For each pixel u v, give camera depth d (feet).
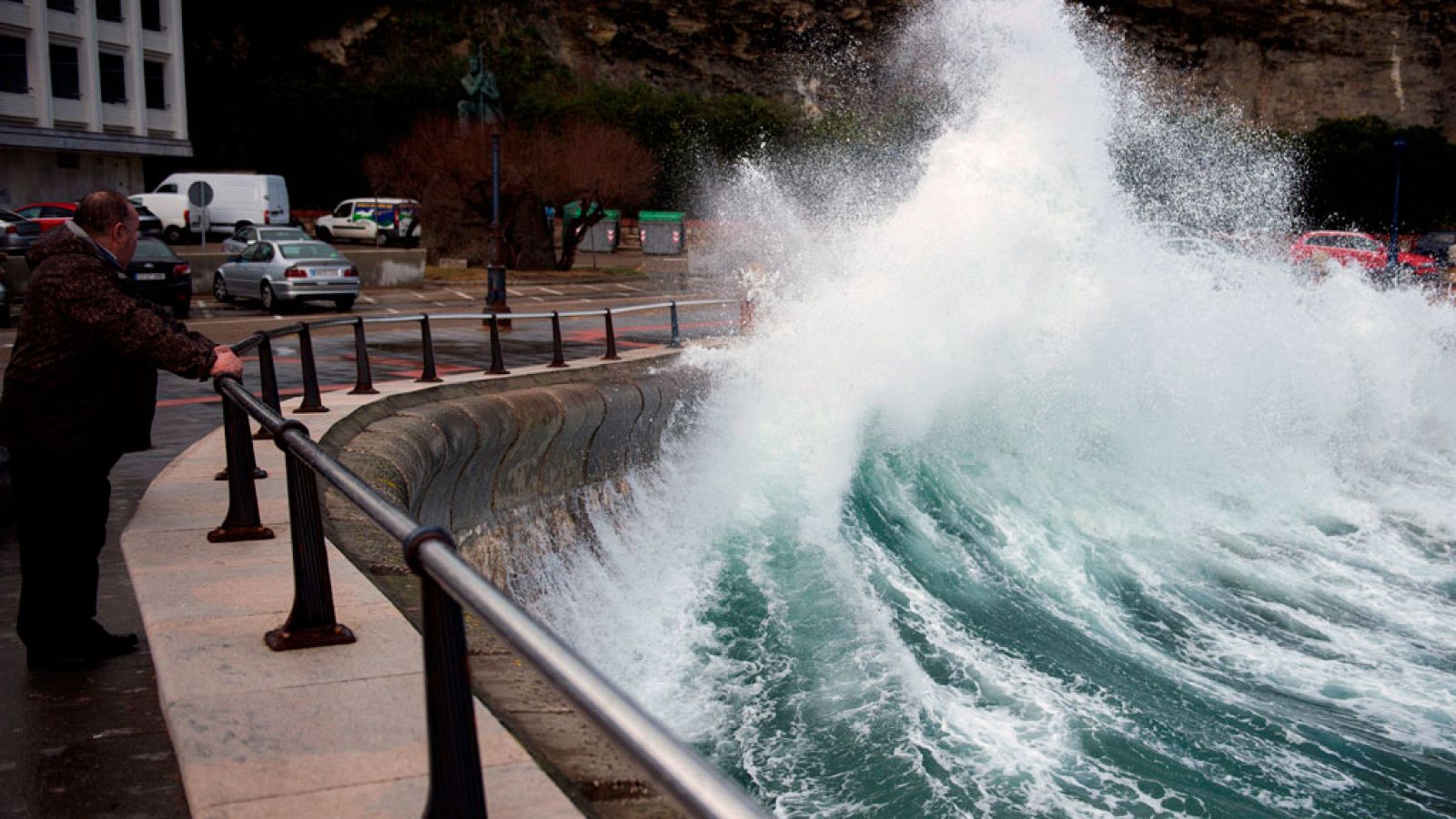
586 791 9.66
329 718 10.91
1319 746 20.52
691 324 82.74
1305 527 35.63
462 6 205.36
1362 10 204.33
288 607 14.53
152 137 159.53
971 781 18.80
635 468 43.62
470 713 7.64
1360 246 98.84
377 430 30.25
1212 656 25.07
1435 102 206.08
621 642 27.09
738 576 30.45
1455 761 20.08
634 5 212.23
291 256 84.17
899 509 34.30
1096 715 21.57
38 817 9.83
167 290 76.13
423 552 7.22
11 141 136.67
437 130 135.33
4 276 69.15
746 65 219.61
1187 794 18.48
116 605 16.65
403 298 99.25
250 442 18.37
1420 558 33.14
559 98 183.32
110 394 12.66
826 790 18.79
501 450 35.47
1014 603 27.99
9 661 13.91
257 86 183.93
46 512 12.86
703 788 4.43
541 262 132.16
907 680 23.07
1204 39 208.44
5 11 135.95
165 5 159.33
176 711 11.02
